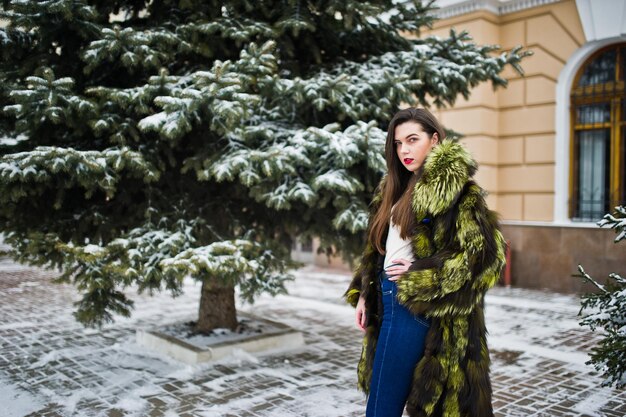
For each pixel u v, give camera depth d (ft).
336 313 23.54
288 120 15.31
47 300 25.98
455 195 6.50
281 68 16.10
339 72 15.74
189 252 12.81
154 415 11.44
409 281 6.41
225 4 14.55
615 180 29.22
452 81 16.01
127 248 13.41
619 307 9.90
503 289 30.68
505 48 32.45
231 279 13.79
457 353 6.54
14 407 11.80
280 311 23.97
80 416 11.33
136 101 12.91
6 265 39.73
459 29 32.53
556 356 16.62
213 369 14.67
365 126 13.51
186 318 21.95
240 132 13.12
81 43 13.92
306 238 16.94
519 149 32.22
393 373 6.73
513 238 31.76
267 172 12.58
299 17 14.67
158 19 15.12
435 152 6.80
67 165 11.56
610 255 27.94
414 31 18.21
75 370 14.62
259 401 12.35
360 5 14.21
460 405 6.50
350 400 12.48
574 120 30.73
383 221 7.52
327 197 13.99
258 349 16.46
